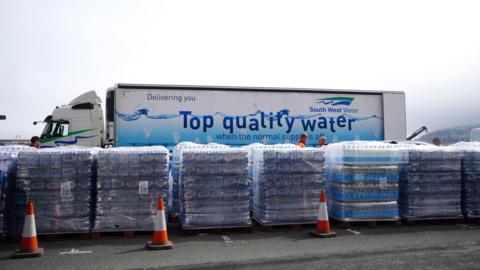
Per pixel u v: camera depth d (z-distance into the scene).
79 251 6.67
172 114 14.09
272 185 8.31
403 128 15.84
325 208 7.80
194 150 8.10
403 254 6.26
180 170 8.56
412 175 8.75
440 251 6.45
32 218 6.53
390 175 8.59
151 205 7.82
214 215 8.00
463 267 5.50
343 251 6.50
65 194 7.58
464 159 9.15
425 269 5.42
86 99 16.95
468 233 7.93
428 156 8.84
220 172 8.09
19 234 7.43
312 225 8.68
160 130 13.98
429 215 8.74
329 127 15.22
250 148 10.06
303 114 15.02
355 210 8.45
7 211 7.50
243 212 8.11
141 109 13.92
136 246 7.02
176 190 9.56
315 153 8.50
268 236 7.79
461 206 9.18
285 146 9.09
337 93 15.36
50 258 6.24
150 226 7.77
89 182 7.70
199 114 14.24
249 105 14.61
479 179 8.94
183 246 7.00
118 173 7.78
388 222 8.77
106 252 6.59
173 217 9.50
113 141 13.78
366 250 6.56
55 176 7.59
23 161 7.51
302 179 8.41
